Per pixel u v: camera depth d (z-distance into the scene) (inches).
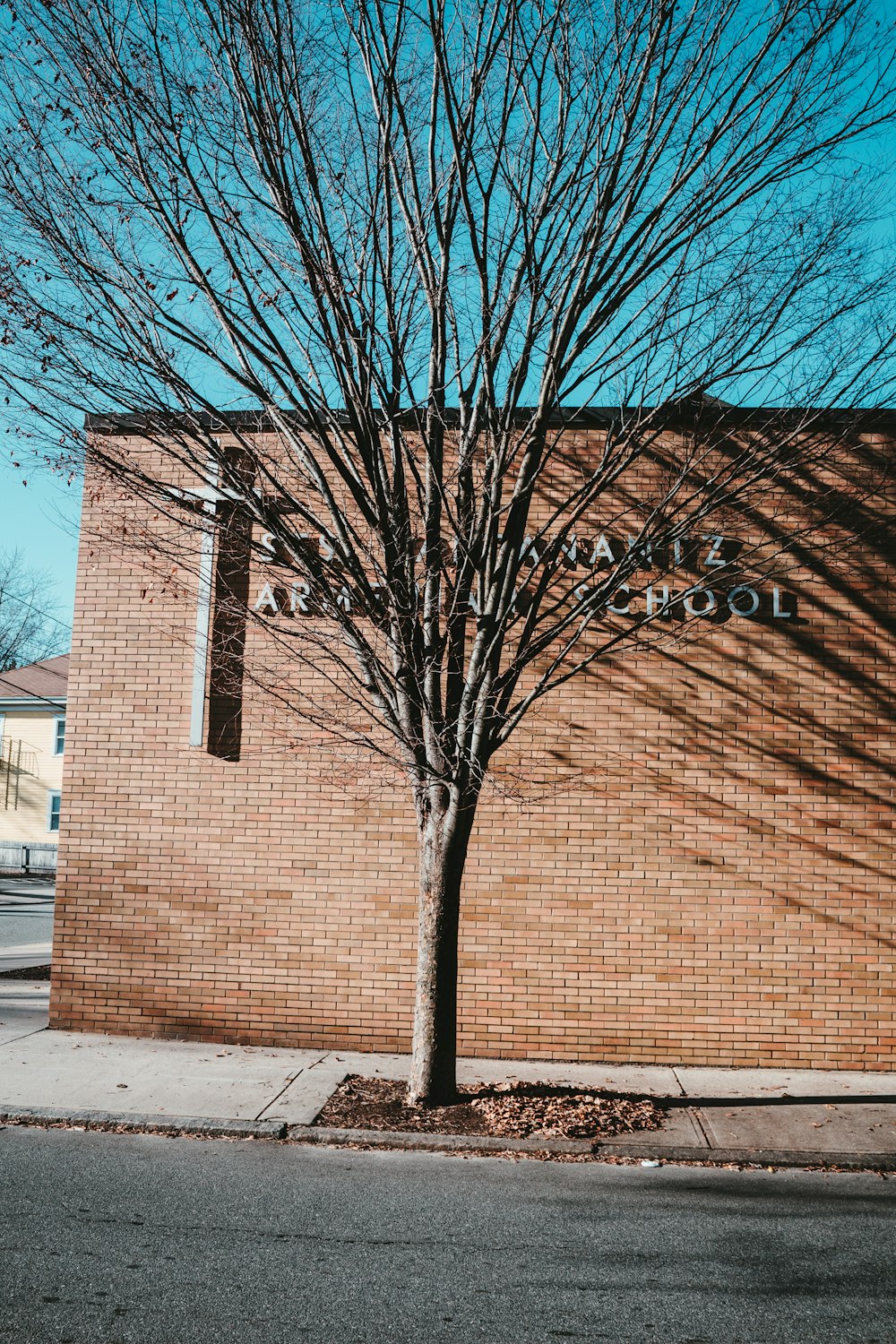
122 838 413.7
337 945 398.9
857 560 395.5
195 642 410.9
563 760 394.9
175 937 407.5
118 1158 281.6
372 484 327.6
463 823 326.3
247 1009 400.8
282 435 356.2
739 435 397.4
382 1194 259.0
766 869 387.5
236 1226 235.8
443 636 339.6
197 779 411.5
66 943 413.1
